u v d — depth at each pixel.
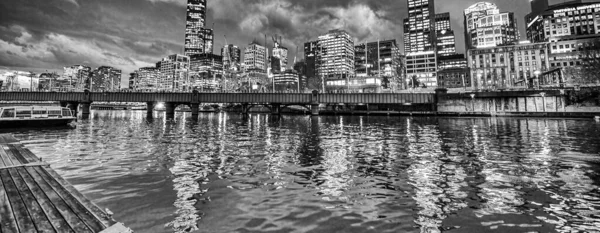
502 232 7.51
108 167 15.79
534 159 18.03
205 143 27.77
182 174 14.16
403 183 12.51
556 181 12.55
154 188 11.54
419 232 7.52
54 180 10.21
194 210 9.04
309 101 96.44
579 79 100.19
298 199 10.27
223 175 14.00
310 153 21.36
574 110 70.94
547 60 137.75
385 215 8.72
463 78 152.75
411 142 28.03
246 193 10.95
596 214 8.70
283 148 24.17
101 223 6.20
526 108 77.38
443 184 12.28
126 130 44.09
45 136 33.19
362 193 11.02
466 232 7.52
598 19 152.50
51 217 6.50
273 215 8.68
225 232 7.39
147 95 93.69
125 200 9.98
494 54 149.25
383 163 17.23
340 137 33.56
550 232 7.54
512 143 26.17
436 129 44.12
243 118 99.75
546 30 165.25
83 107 91.88
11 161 14.05
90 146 24.83
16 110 44.28
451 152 21.41
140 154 20.62
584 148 22.19
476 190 11.34
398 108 117.44
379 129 45.81
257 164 16.94
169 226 7.71
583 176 13.39
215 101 94.56
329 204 9.73
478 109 84.88
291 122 71.44
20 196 8.18
